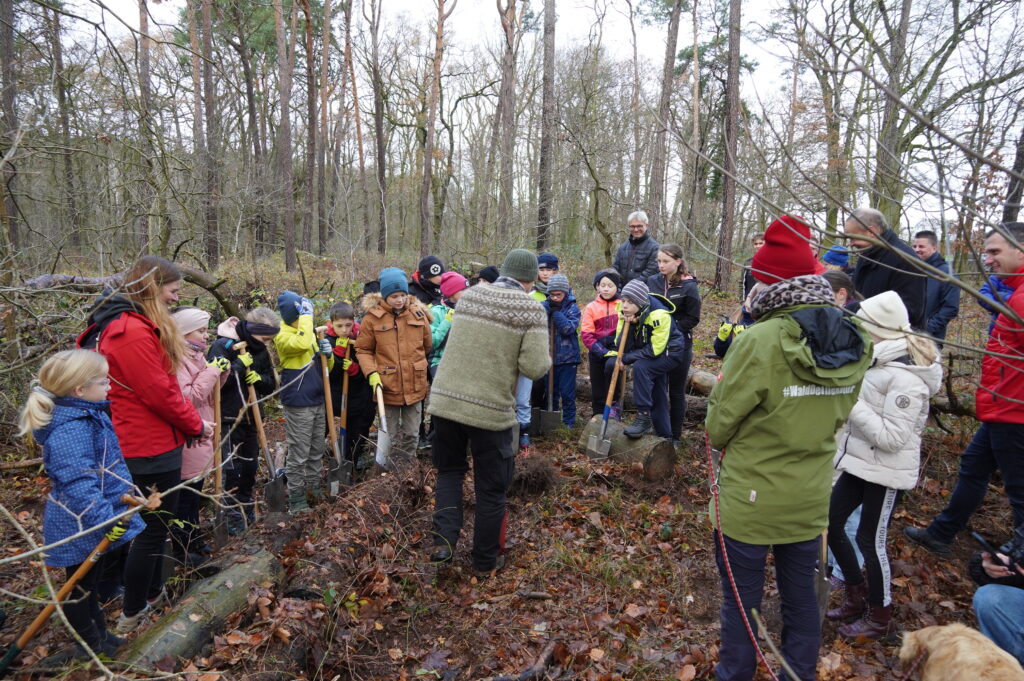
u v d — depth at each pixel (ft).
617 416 18.75
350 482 15.75
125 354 9.55
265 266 51.26
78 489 8.74
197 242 36.37
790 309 7.80
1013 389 10.87
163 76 32.30
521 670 9.91
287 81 60.75
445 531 12.41
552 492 15.56
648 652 10.28
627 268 20.53
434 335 18.08
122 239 30.25
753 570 8.20
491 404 11.47
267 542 12.26
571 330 19.39
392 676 9.84
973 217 5.79
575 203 60.85
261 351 14.37
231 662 8.96
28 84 21.34
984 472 12.09
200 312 12.25
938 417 17.22
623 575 12.38
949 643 6.67
